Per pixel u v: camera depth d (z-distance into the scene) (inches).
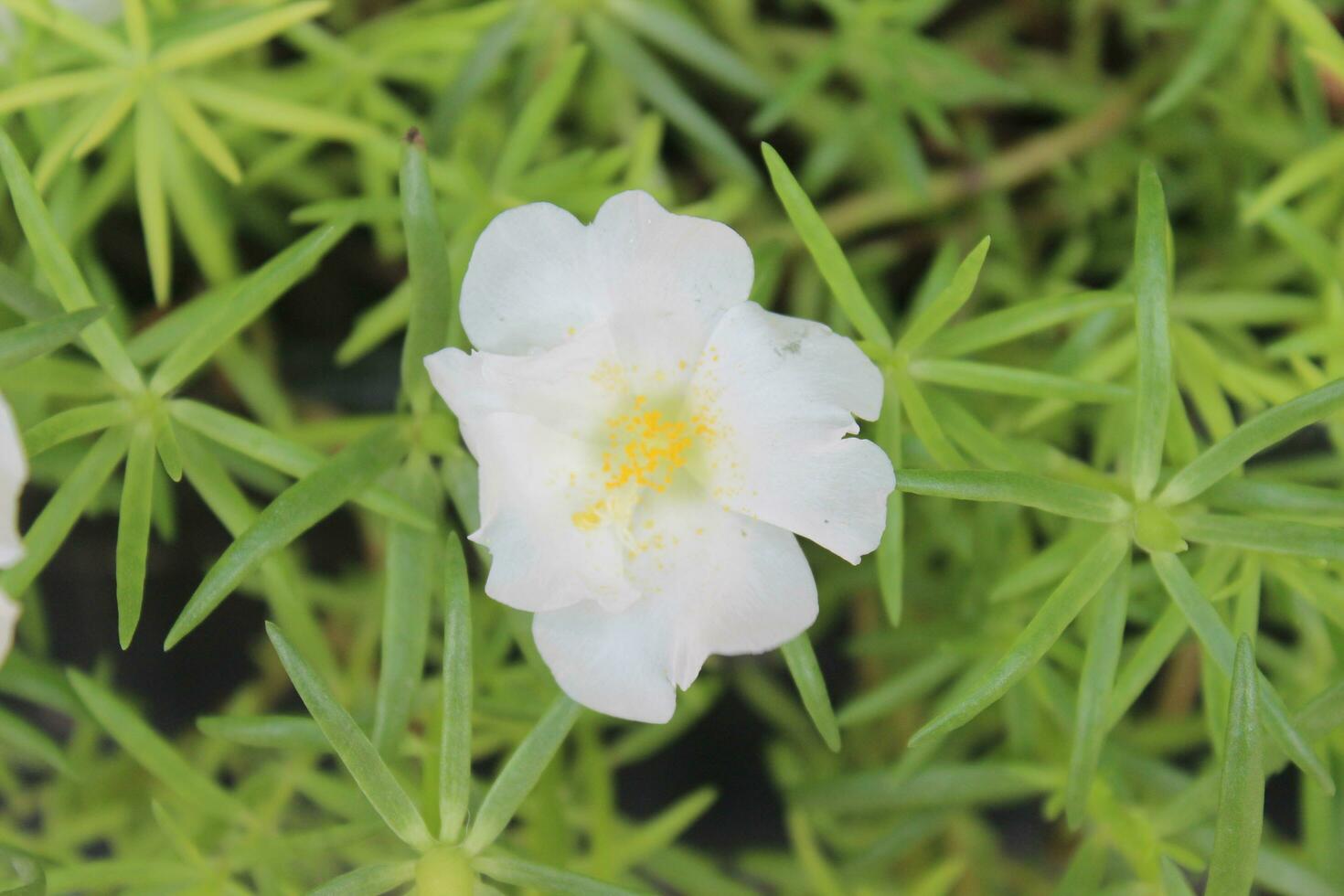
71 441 11.1
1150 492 9.5
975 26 12.7
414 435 9.7
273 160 11.4
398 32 11.4
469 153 11.7
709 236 9.2
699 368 9.3
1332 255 10.7
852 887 11.7
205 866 10.1
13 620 8.7
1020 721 10.7
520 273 9.2
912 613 12.1
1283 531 9.4
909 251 12.4
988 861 12.2
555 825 10.4
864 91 12.3
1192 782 10.6
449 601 9.3
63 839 11.4
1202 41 11.0
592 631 9.4
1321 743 10.2
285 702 12.4
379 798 9.3
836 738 9.5
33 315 9.6
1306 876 10.3
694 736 13.0
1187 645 11.5
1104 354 10.6
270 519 9.3
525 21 11.1
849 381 9.2
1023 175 12.1
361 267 12.5
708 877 11.6
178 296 12.5
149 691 12.8
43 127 10.8
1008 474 9.3
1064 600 9.4
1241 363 11.1
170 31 10.5
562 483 9.4
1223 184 12.1
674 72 12.5
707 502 9.4
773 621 9.4
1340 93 11.6
